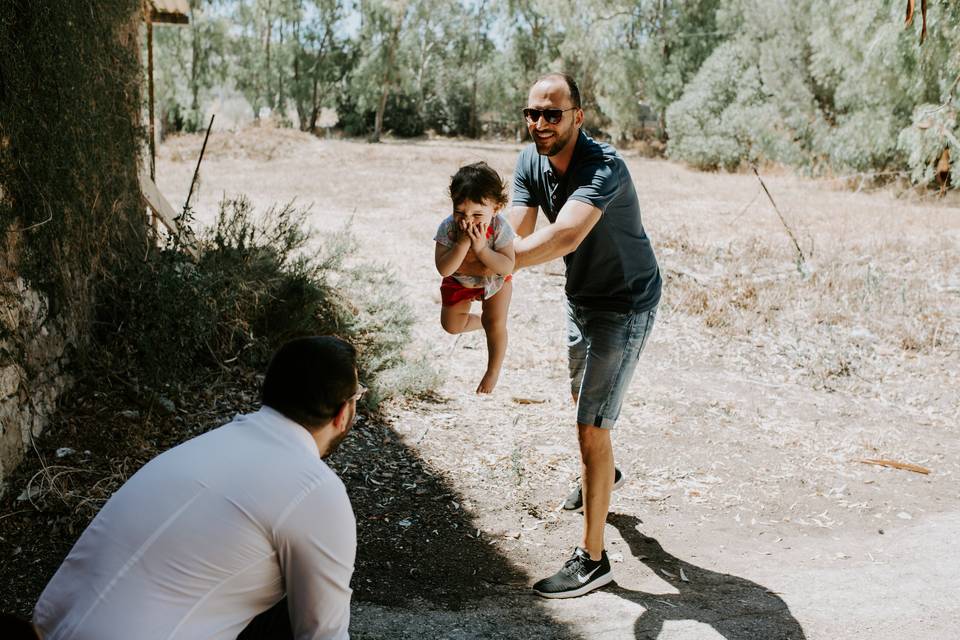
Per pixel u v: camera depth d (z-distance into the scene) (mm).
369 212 15648
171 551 1765
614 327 3523
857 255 11594
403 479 4793
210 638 1808
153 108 7867
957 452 5758
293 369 1975
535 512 4543
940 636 3305
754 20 27531
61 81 4574
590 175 3117
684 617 3445
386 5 43000
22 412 4266
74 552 1843
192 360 5516
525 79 47281
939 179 16469
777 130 23547
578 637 3264
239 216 6613
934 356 7750
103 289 5445
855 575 3920
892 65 17969
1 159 4121
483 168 2740
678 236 12453
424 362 6309
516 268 2934
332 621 1934
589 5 37625
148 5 7746
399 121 50281
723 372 7281
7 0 4090
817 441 5828
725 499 4863
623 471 5141
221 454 1868
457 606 3555
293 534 1827
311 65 47219
